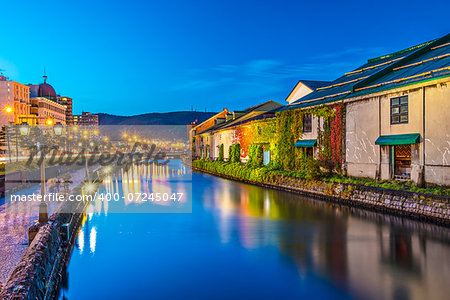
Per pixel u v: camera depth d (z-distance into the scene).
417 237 14.04
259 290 9.73
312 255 12.48
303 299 9.12
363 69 31.67
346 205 21.25
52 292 9.11
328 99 27.44
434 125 18.00
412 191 17.34
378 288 9.62
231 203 24.19
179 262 12.07
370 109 22.50
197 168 63.59
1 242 12.97
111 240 14.91
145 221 18.66
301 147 30.20
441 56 20.95
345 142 24.89
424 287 9.62
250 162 40.41
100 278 10.73
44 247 9.09
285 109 32.88
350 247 13.26
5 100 104.44
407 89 19.50
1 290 6.43
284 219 18.47
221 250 13.32
